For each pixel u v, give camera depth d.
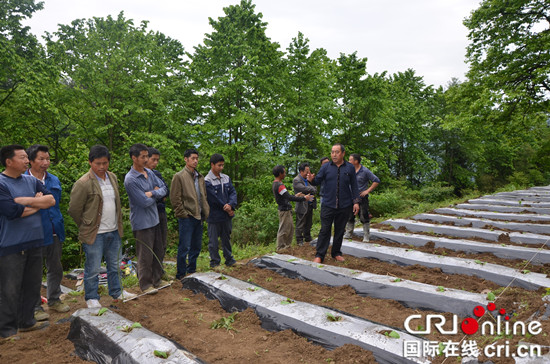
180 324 3.55
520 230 7.64
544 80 16.45
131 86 16.16
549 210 9.70
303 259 5.60
